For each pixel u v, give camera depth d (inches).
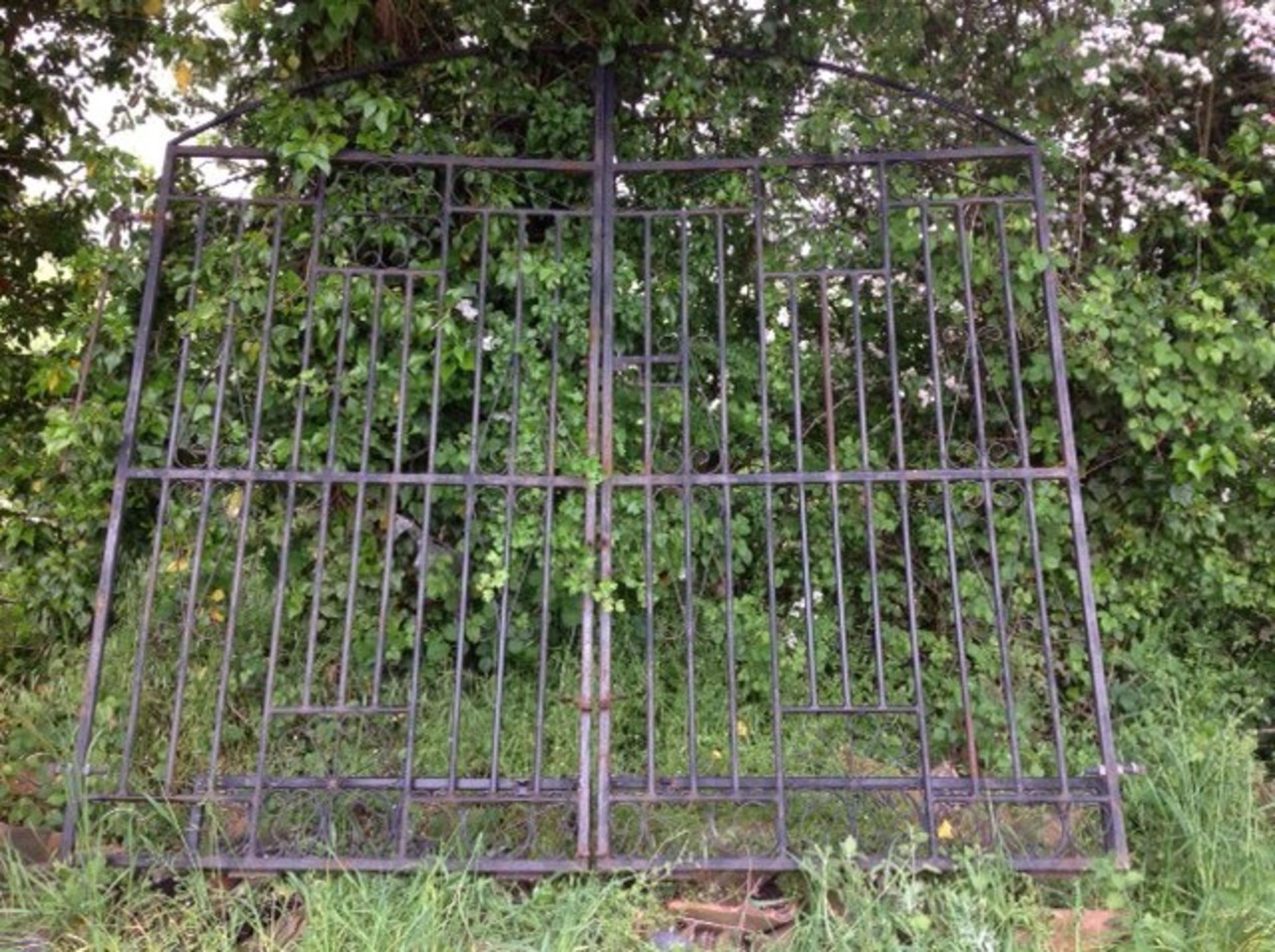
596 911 108.0
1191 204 156.8
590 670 122.2
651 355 134.3
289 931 107.8
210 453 127.4
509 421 146.3
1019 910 105.0
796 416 131.6
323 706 123.1
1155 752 135.3
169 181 136.6
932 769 146.6
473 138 153.0
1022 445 129.1
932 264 154.8
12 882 108.3
